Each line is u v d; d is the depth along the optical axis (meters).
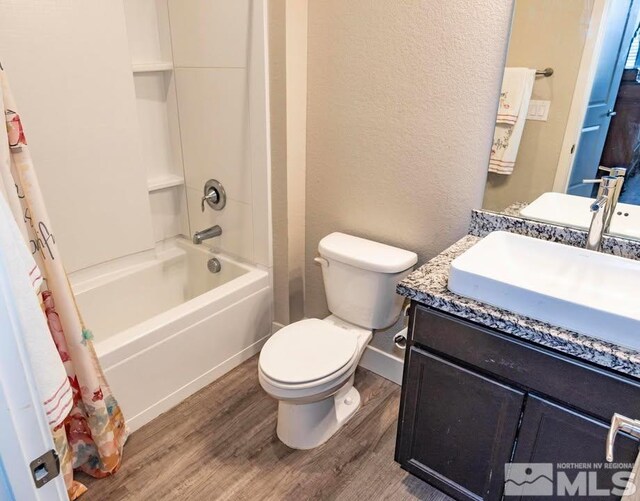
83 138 2.04
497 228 1.68
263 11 1.83
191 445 1.82
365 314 1.90
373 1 1.70
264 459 1.77
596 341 1.08
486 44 1.51
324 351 1.72
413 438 1.56
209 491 1.63
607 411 1.11
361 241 1.97
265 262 2.31
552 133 1.49
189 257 2.64
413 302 1.40
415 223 1.88
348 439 1.87
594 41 1.35
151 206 2.53
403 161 1.83
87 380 1.52
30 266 0.65
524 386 1.24
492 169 1.63
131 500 1.59
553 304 1.13
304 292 2.42
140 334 1.80
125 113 2.17
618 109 1.36
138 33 2.24
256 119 2.05
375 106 1.83
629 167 1.39
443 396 1.42
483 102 1.57
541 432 1.25
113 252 2.31
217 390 2.13
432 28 1.60
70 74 1.93
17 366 0.55
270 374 1.60
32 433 0.58
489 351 1.27
